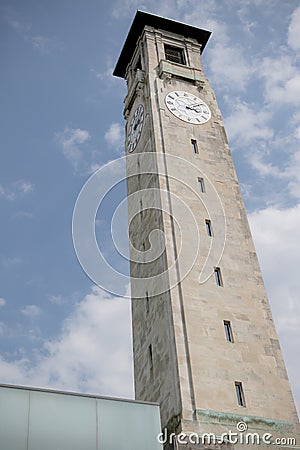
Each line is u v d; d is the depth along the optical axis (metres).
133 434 36.28
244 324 47.00
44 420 34.62
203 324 45.62
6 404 34.28
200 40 77.25
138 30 75.12
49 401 35.38
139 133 64.81
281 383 44.53
